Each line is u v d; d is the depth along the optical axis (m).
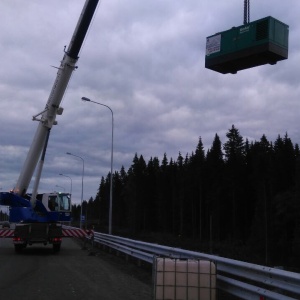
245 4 8.83
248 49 8.40
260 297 7.79
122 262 19.23
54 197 24.81
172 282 8.56
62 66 20.47
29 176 23.05
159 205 102.50
